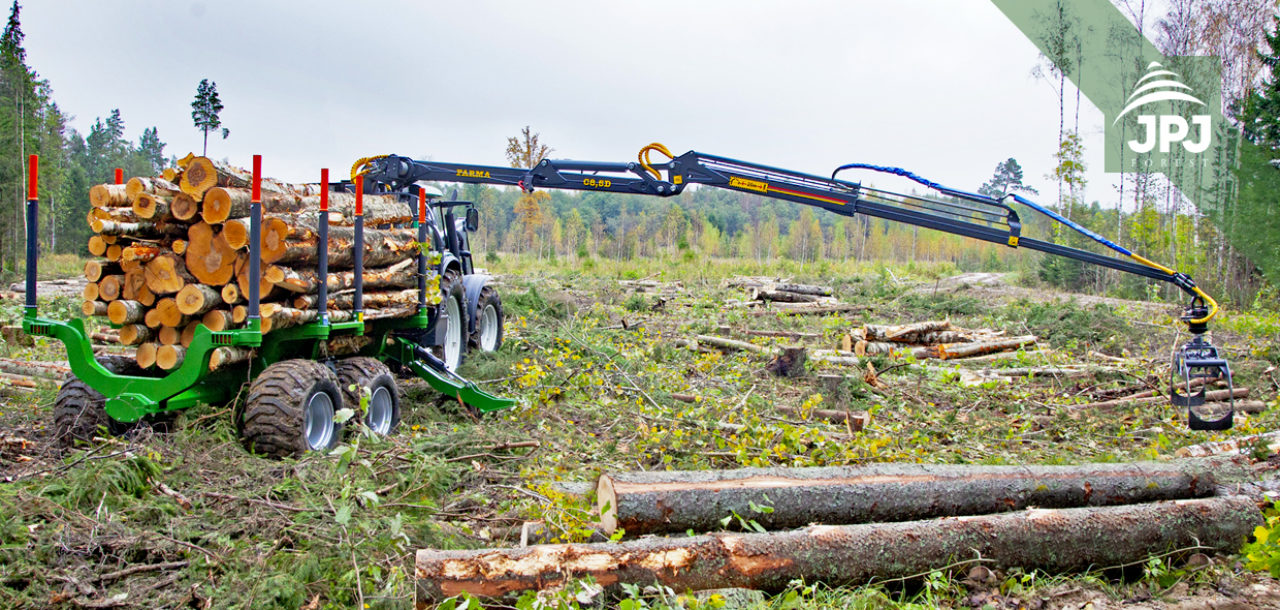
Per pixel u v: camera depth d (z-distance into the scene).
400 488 4.99
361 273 6.32
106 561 3.93
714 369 10.08
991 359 11.43
